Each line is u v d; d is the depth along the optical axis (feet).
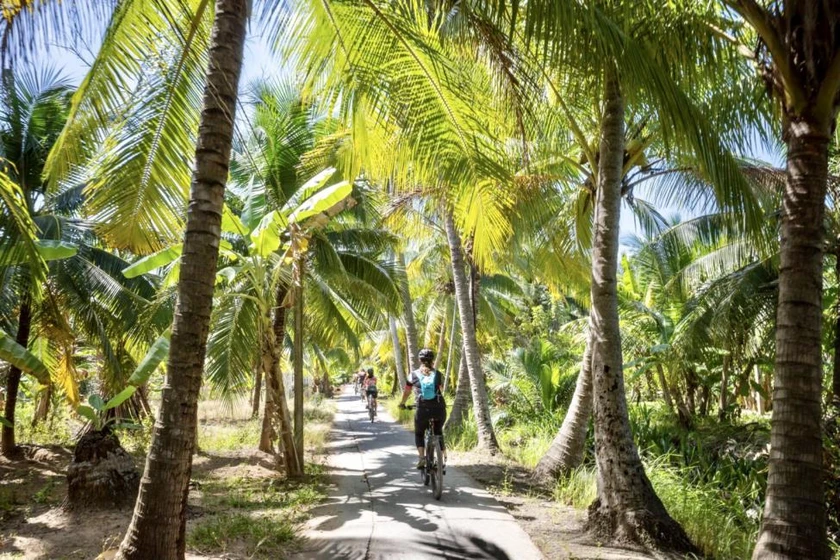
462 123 19.04
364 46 18.15
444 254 63.31
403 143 20.79
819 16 13.96
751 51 18.21
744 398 70.33
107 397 37.52
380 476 28.35
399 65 18.19
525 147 18.53
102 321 36.22
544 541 17.85
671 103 15.10
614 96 21.81
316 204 24.54
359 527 18.98
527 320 83.71
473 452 35.86
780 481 13.35
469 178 19.79
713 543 18.49
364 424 56.18
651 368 51.13
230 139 12.56
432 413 24.63
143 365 23.67
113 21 15.90
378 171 23.26
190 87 17.37
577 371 50.26
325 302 43.32
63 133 18.28
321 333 47.57
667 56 18.37
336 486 26.14
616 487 18.94
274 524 19.04
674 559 17.01
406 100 18.66
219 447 39.83
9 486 27.86
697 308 41.86
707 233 40.86
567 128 28.99
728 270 42.57
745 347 42.57
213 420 59.67
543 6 13.65
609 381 20.12
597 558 16.42
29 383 56.03
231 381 29.40
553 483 26.37
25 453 36.65
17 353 21.90
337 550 16.69
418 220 43.75
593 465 29.84
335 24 18.06
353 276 43.65
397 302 47.21
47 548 17.52
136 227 17.98
